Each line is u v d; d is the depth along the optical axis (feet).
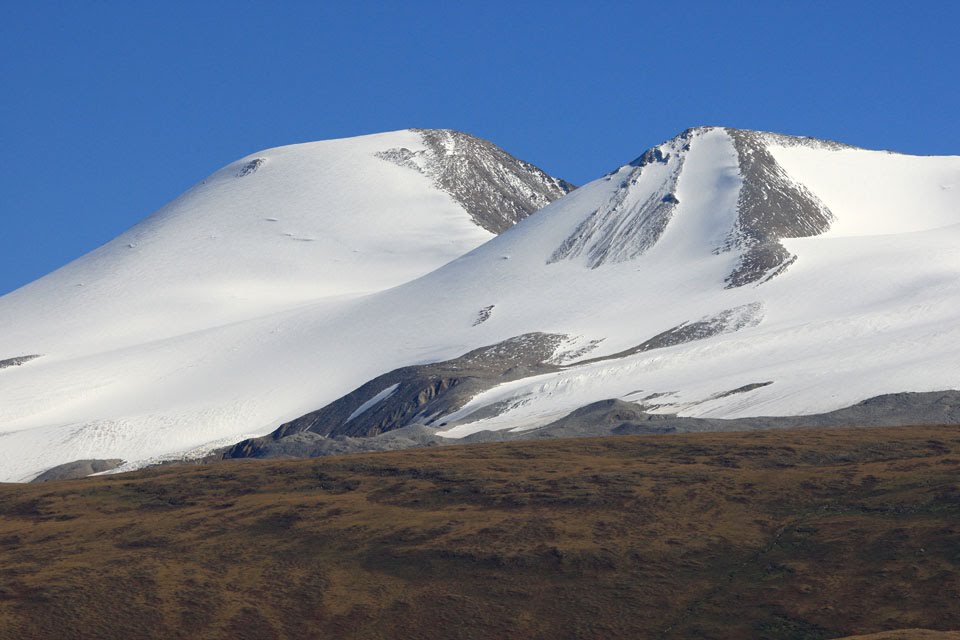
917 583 207.41
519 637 208.85
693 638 202.49
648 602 216.54
